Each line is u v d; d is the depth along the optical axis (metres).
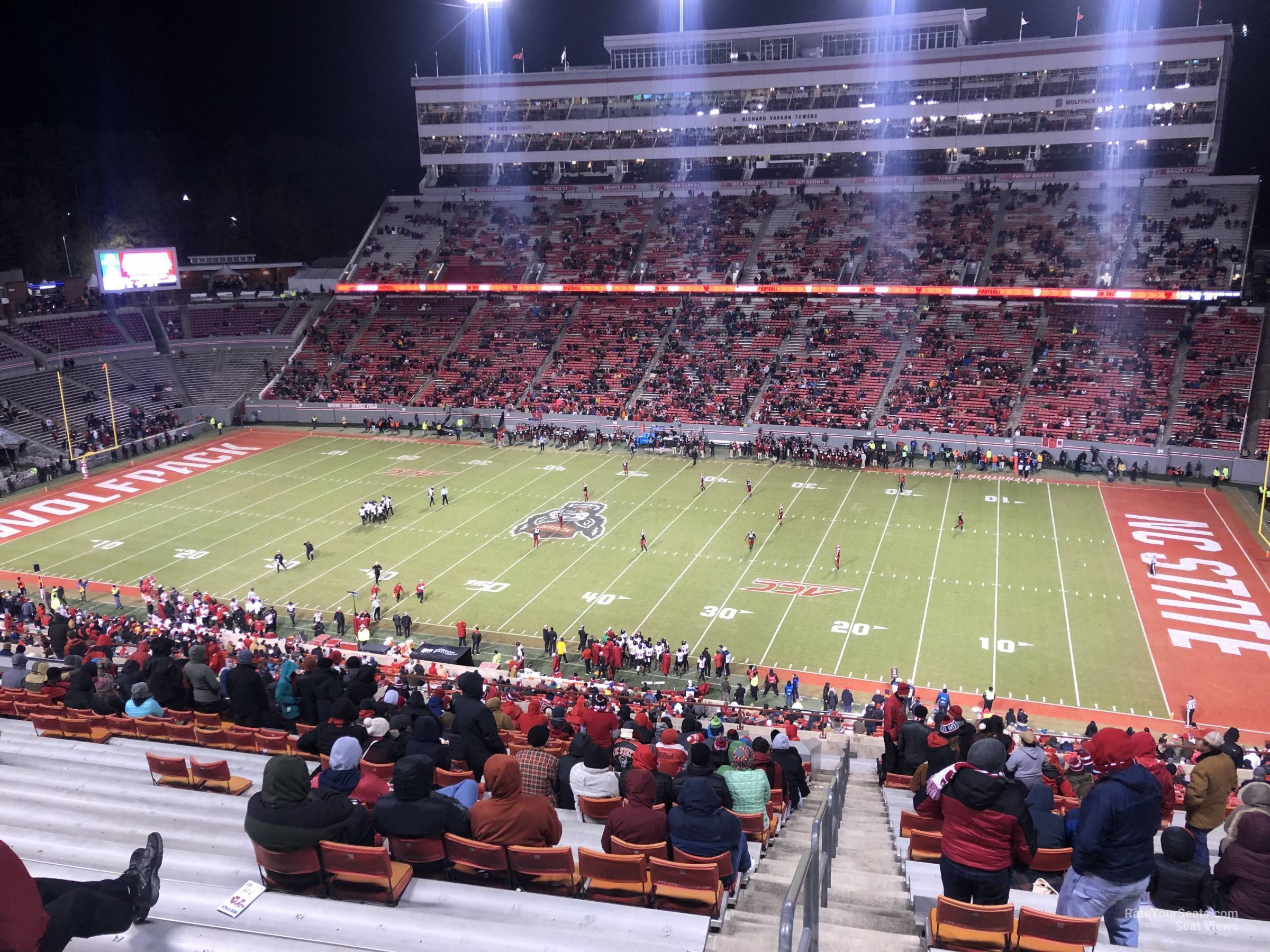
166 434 70.50
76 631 31.25
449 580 43.69
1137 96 74.69
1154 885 8.12
